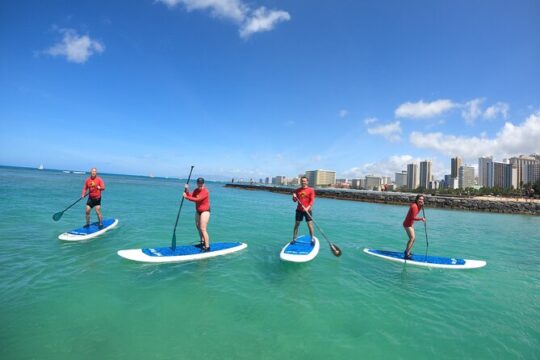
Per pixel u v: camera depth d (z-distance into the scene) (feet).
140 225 37.06
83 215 42.57
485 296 18.53
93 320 13.33
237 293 17.16
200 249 25.02
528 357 12.03
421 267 24.25
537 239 45.60
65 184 122.52
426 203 136.56
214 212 59.41
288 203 103.30
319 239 34.63
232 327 13.30
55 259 21.54
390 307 16.22
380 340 12.81
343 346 12.21
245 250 26.99
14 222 34.47
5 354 10.61
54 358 10.53
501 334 13.83
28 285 16.71
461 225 62.69
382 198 146.92
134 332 12.51
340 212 78.38
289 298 16.79
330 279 20.26
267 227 42.27
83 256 22.61
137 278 18.75
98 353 10.95
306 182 27.76
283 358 11.18
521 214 116.16
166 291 16.97
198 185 24.72
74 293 16.02
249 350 11.59
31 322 12.87
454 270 23.86
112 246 25.96
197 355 11.10
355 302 16.63
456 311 16.16
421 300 17.43
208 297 16.40
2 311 13.66
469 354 12.08
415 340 12.94
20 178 147.84
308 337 12.77
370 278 20.93
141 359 10.73
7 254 22.09
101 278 18.40
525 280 22.22
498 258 29.71
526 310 16.67
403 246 33.50
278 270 21.74
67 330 12.41
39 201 55.52
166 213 50.34
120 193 97.55
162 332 12.62
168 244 27.86
